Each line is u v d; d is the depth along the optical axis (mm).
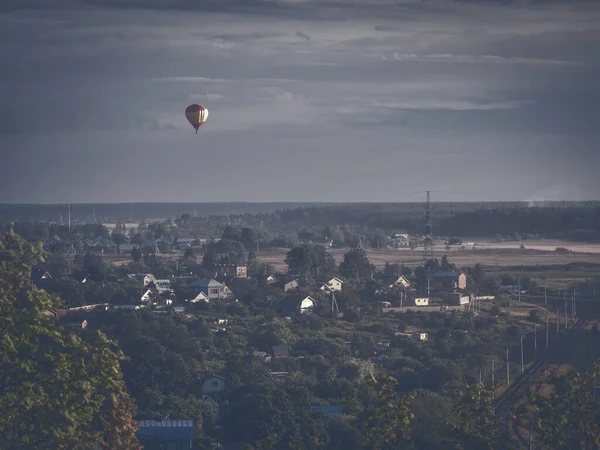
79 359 113750
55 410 106750
